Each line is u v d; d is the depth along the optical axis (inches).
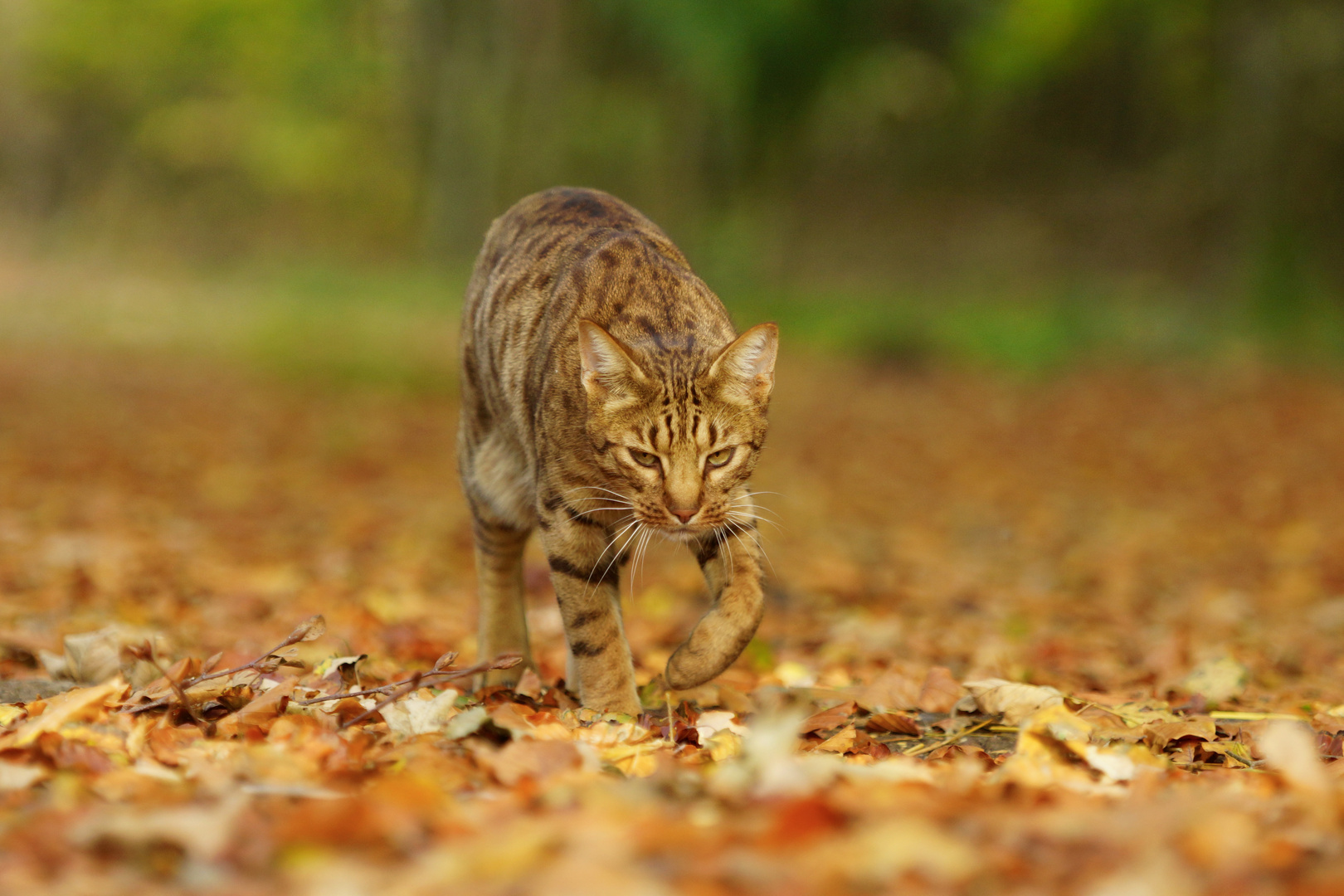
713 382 187.3
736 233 1338.6
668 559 398.6
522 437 206.1
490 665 170.2
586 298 195.9
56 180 2231.8
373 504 490.3
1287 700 221.0
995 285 1333.7
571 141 1473.9
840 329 1092.5
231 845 105.0
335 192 2034.9
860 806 115.8
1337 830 114.3
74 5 1966.0
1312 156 1113.4
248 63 1964.8
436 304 1254.9
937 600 343.0
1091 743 161.5
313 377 874.8
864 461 649.6
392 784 118.4
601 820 108.3
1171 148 1339.8
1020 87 1349.7
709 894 92.0
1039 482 601.6
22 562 326.6
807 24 1294.3
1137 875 95.7
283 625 263.9
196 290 1496.1
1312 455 651.5
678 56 1282.0
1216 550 439.8
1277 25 1093.1
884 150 1465.3
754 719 183.2
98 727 148.3
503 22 1445.6
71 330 1121.4
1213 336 1036.5
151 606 278.5
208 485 514.6
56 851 103.3
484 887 94.7
